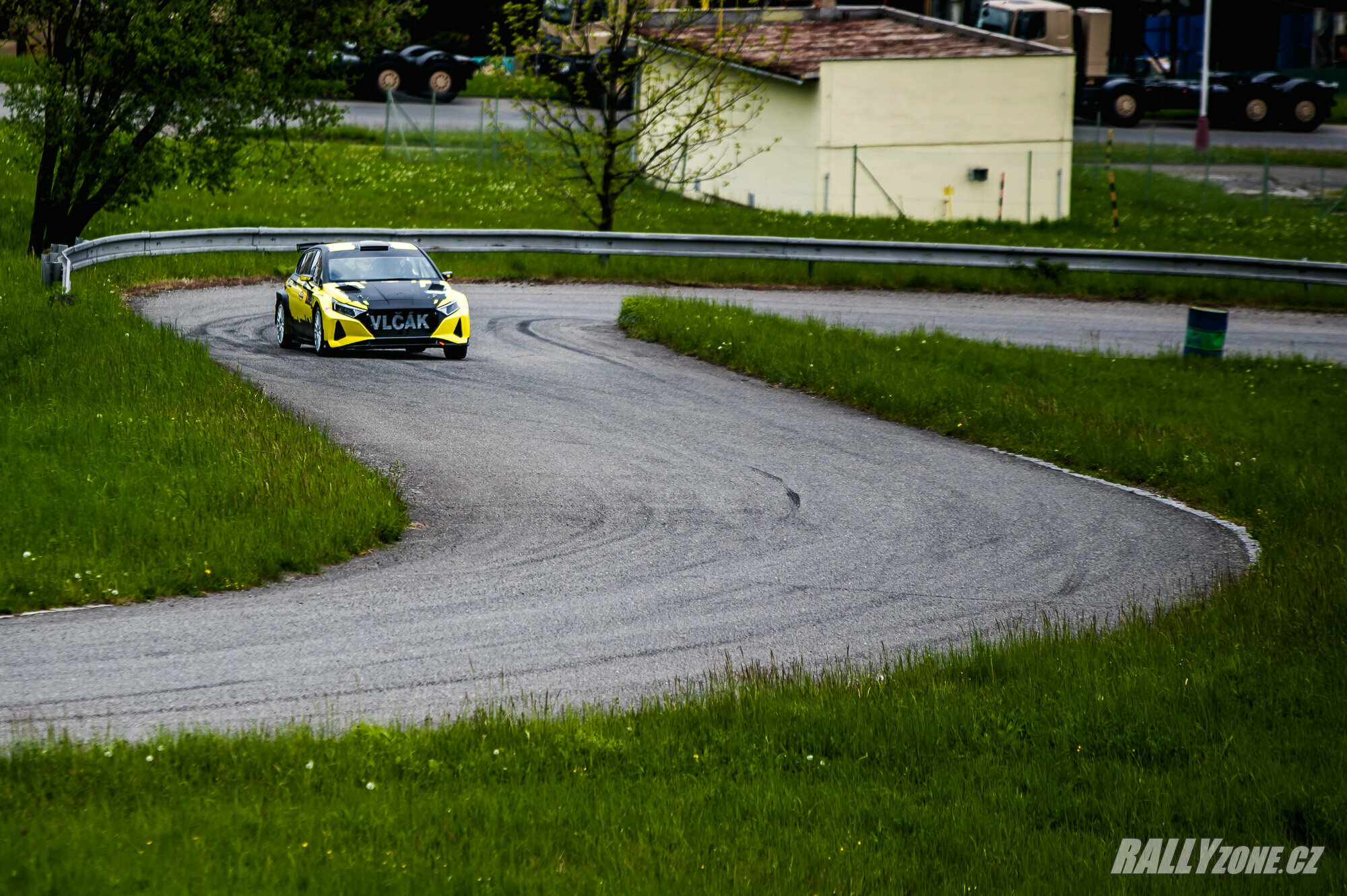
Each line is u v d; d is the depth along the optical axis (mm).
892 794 20047
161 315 68250
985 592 32438
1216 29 197125
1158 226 120625
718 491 41500
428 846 17203
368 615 28875
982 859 18016
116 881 15078
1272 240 115188
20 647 25750
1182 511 42000
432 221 104938
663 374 61406
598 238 92000
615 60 95312
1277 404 59781
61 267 64875
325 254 62031
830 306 85938
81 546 31391
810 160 122312
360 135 130250
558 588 31469
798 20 138375
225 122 70562
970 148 123250
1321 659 26328
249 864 16047
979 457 48781
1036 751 22078
